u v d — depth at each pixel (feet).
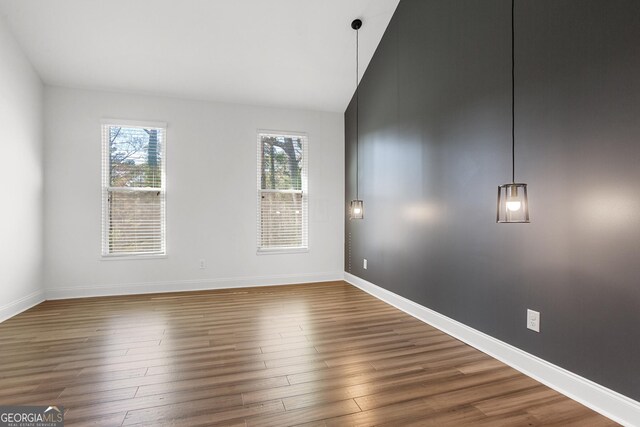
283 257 16.05
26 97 11.71
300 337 9.19
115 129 13.89
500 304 7.80
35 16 10.52
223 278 15.19
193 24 11.39
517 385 6.65
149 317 10.89
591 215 5.87
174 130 14.51
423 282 10.63
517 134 7.29
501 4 7.73
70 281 13.30
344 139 16.84
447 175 9.51
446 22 9.54
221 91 14.60
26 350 8.21
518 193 6.83
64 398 6.07
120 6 10.55
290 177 16.25
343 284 15.99
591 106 5.84
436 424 5.42
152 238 14.33
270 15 11.40
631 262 5.31
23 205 11.57
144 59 12.51
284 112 16.06
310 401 6.06
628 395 5.34
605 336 5.66
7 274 10.70
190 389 6.43
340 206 16.84
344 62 13.79
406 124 11.46
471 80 8.63
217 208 15.07
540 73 6.77
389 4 11.73
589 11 5.86
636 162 5.22
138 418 5.50
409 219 11.32
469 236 8.72
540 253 6.81
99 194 13.57
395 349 8.41
